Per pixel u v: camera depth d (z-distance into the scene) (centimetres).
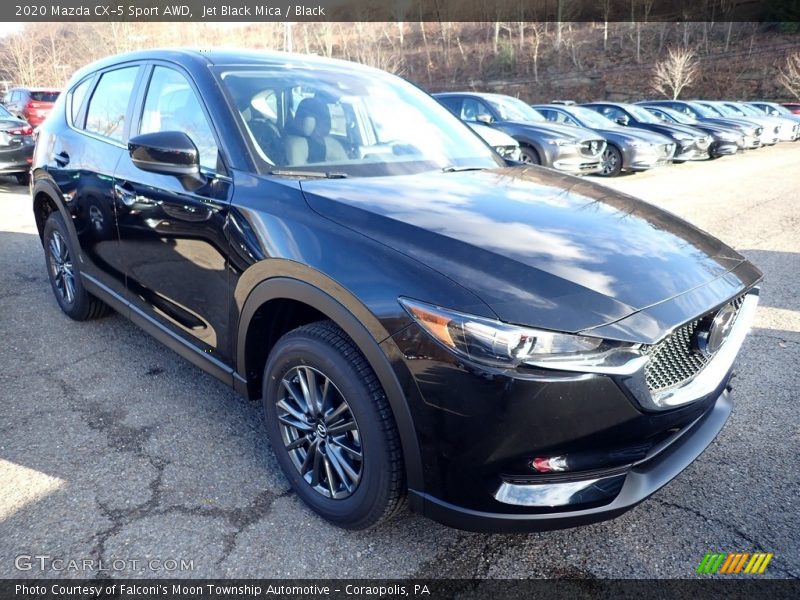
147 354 350
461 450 171
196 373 328
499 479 173
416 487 185
